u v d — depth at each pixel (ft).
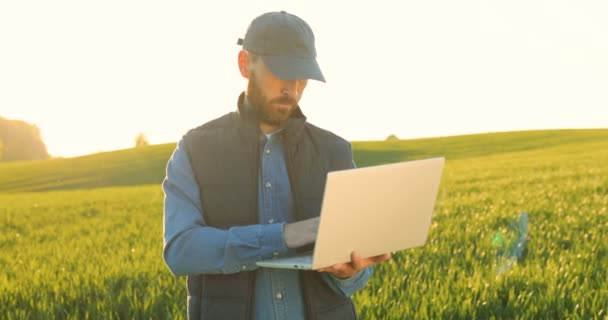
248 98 10.53
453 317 23.67
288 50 10.05
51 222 75.20
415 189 9.94
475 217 50.06
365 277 10.77
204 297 10.43
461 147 239.50
